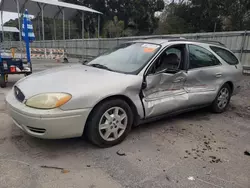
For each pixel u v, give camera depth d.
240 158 2.91
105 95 2.85
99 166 2.60
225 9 27.84
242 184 2.38
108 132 3.01
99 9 39.81
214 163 2.76
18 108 2.69
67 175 2.41
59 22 39.12
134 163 2.69
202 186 2.32
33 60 17.69
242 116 4.60
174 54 3.72
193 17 30.52
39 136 2.68
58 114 2.58
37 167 2.53
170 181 2.38
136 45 3.98
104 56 4.14
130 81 3.12
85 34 40.19
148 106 3.33
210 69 4.23
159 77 3.42
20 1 20.97
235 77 4.80
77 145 3.08
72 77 3.07
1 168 2.48
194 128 3.86
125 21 40.56
